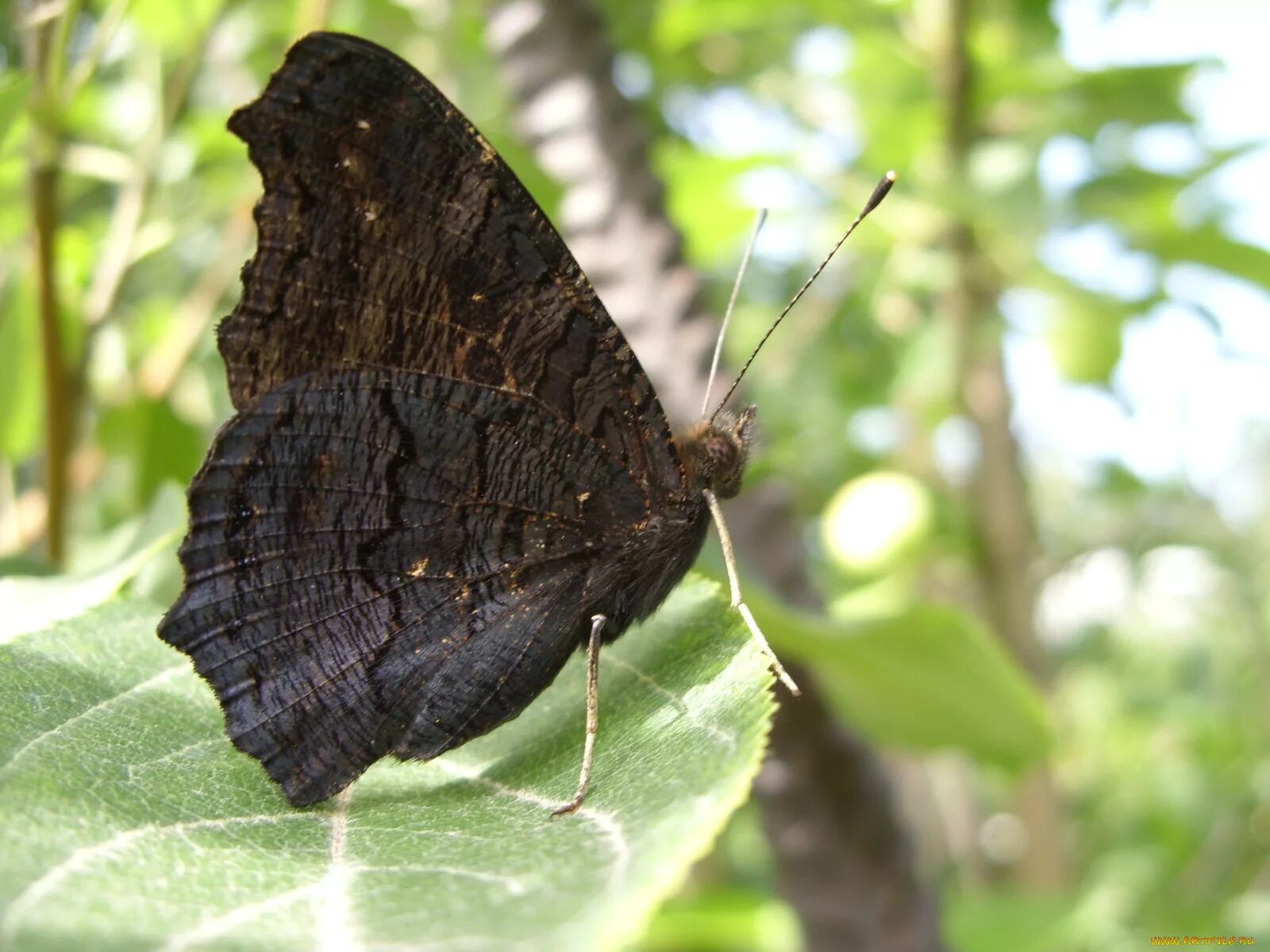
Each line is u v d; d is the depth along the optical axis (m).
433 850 0.06
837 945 0.12
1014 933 0.18
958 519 0.20
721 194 0.20
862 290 0.23
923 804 0.35
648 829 0.06
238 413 0.08
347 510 0.08
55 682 0.08
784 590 0.12
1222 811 0.33
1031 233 0.17
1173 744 0.36
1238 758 0.34
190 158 0.16
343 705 0.08
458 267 0.08
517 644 0.08
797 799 0.12
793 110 0.22
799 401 0.24
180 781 0.07
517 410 0.09
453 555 0.08
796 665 0.12
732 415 0.10
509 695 0.08
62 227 0.13
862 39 0.19
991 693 0.12
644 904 0.05
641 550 0.09
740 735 0.07
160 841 0.06
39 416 0.13
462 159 0.08
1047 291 0.20
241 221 0.15
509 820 0.07
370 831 0.07
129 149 0.16
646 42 0.21
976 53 0.18
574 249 0.13
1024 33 0.19
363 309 0.08
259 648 0.08
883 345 0.25
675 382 0.12
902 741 0.13
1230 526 0.42
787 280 0.24
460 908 0.06
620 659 0.09
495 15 0.13
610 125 0.13
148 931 0.05
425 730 0.08
